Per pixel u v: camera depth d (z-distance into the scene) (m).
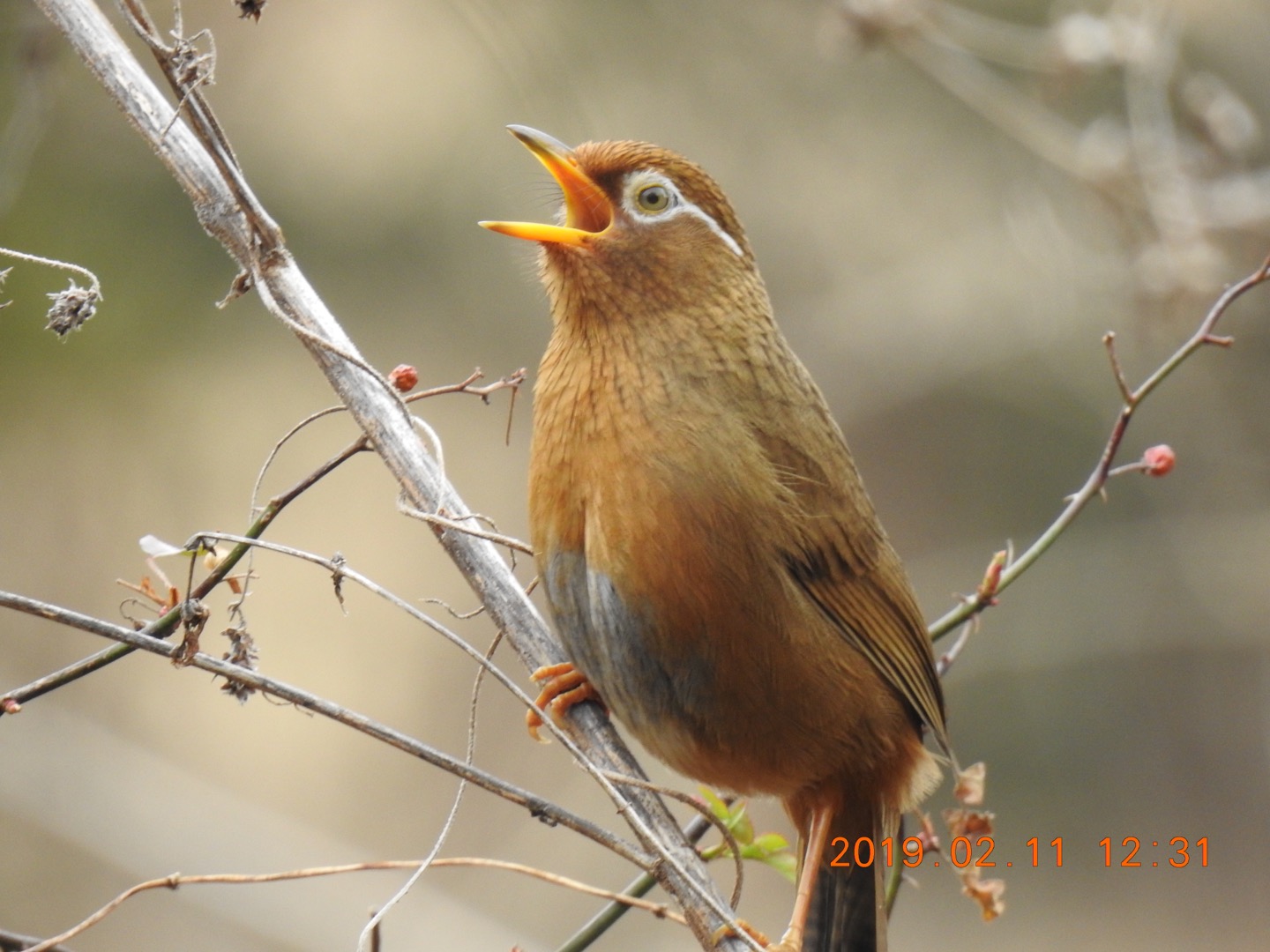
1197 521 17.27
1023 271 16.94
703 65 16.41
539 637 6.59
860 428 18.78
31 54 9.34
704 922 5.67
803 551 6.65
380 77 14.61
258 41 14.33
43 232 13.49
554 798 16.38
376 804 16.42
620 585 6.29
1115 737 18.45
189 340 14.61
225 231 6.07
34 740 12.08
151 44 5.74
